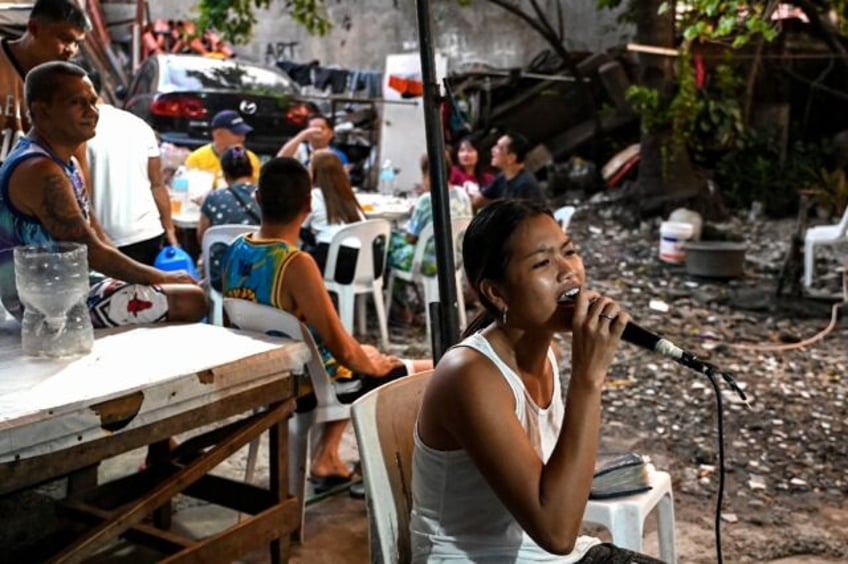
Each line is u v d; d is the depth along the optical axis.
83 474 3.17
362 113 10.82
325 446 3.51
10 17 5.90
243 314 3.07
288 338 2.79
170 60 9.06
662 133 9.13
